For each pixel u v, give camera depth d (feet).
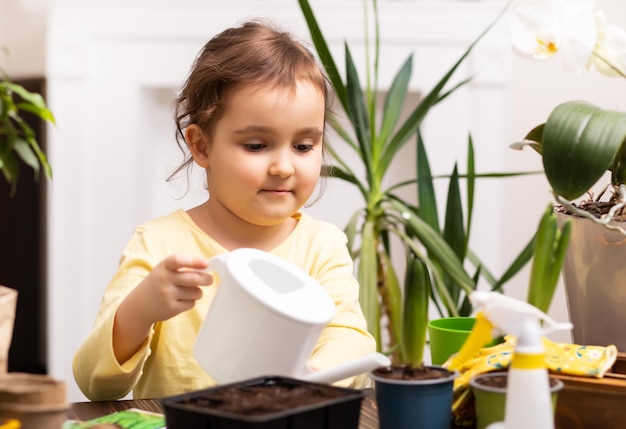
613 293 3.29
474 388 2.46
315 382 2.41
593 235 3.29
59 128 7.55
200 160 3.82
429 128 7.50
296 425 2.11
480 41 7.38
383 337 7.47
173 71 7.55
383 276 5.24
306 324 2.47
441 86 5.13
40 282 7.75
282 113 3.45
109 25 7.52
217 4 7.47
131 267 3.66
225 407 2.16
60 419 2.16
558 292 6.87
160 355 3.65
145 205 7.85
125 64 7.56
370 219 5.30
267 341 2.49
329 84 4.82
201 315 3.66
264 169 3.49
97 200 7.63
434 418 2.40
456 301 5.12
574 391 2.61
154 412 2.85
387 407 2.41
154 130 7.93
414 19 7.43
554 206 3.68
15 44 7.70
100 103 7.59
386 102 5.48
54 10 7.51
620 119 3.17
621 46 3.48
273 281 2.72
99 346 3.11
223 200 3.63
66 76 7.52
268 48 3.60
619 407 2.58
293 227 4.04
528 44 3.42
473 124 7.47
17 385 2.20
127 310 3.06
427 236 4.89
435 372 2.52
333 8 7.41
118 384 3.17
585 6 3.36
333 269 3.89
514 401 2.16
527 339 2.17
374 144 5.32
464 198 7.49
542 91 7.38
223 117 3.53
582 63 3.35
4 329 2.42
